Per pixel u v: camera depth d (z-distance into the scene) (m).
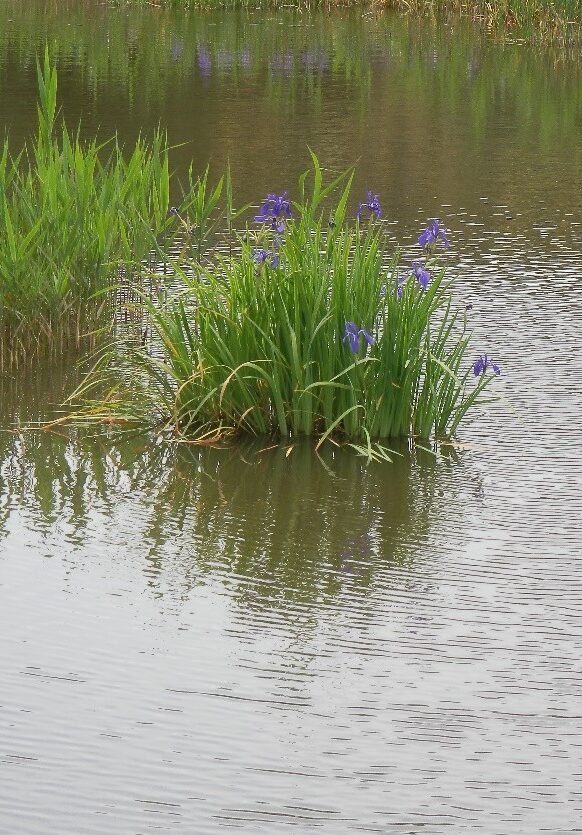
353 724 6.05
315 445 9.80
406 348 9.74
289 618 7.11
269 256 10.21
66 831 5.27
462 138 21.88
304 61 30.06
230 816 5.38
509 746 5.89
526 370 11.04
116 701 6.24
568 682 6.43
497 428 9.97
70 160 12.77
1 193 12.25
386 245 14.91
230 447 9.80
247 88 26.17
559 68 29.77
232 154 19.88
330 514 8.54
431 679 6.46
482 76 28.42
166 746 5.87
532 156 20.56
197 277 11.05
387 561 7.82
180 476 9.22
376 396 9.82
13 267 11.55
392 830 5.30
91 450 9.71
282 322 9.88
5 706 6.17
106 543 8.09
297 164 19.31
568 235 15.80
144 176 13.17
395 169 19.33
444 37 34.22
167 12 39.00
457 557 7.87
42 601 7.28
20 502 8.71
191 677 6.47
